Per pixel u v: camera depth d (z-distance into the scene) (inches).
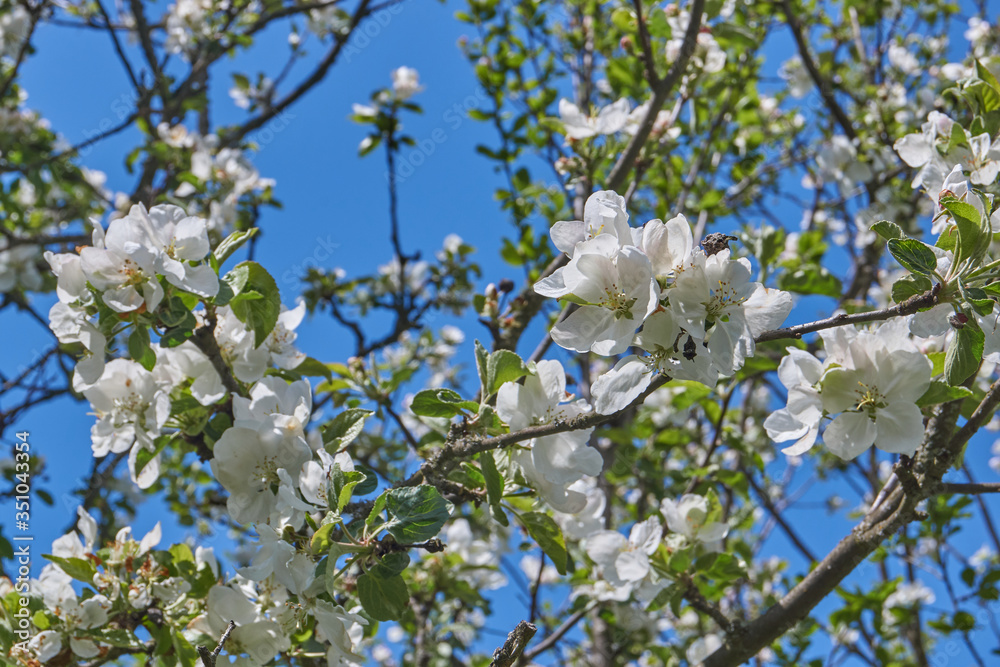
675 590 122.6
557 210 223.8
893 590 166.1
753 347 70.2
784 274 163.5
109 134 237.9
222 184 227.9
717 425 163.0
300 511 85.3
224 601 88.9
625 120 165.3
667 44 184.5
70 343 89.7
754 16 247.9
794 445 76.8
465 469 95.5
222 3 265.3
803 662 174.6
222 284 87.0
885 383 75.3
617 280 70.3
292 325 108.9
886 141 239.5
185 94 252.4
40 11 242.8
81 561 96.0
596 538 126.6
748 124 251.1
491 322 148.7
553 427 77.5
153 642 93.8
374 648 249.4
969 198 76.9
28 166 237.0
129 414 91.0
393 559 80.3
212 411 97.2
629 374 71.6
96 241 83.3
